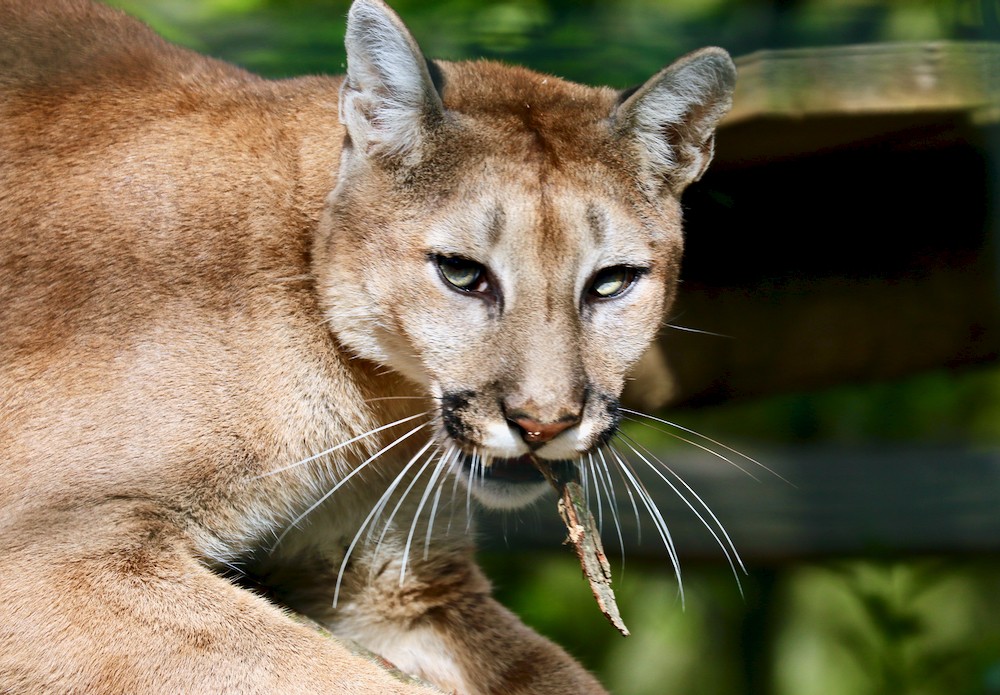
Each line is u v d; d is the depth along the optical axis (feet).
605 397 21.29
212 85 22.75
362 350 21.74
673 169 22.65
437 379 21.08
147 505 20.21
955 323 33.14
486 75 22.97
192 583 20.11
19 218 21.13
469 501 24.21
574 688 24.43
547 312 20.52
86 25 23.02
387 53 20.97
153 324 20.65
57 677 19.24
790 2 34.50
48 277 20.81
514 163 20.93
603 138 21.72
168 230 20.98
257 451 21.06
